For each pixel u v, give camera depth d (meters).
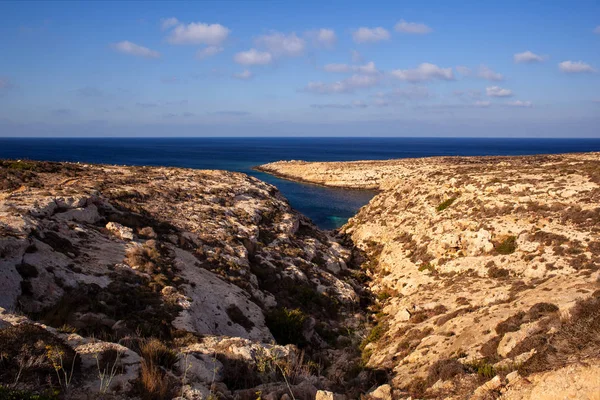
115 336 14.09
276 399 11.10
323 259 40.19
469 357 15.62
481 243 32.78
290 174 134.50
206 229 35.44
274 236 41.34
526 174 43.03
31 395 7.69
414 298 29.19
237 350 14.55
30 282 16.56
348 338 25.64
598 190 33.06
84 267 20.06
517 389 10.05
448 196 44.78
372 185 110.44
